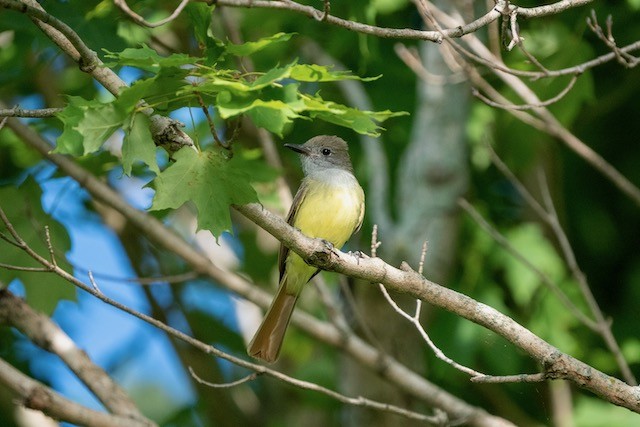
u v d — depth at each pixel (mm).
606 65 15000
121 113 7031
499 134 14828
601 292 15578
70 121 7102
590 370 7883
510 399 15086
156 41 12023
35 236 10703
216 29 14117
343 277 12391
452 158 13203
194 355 15539
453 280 14328
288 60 14742
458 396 15109
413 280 8359
